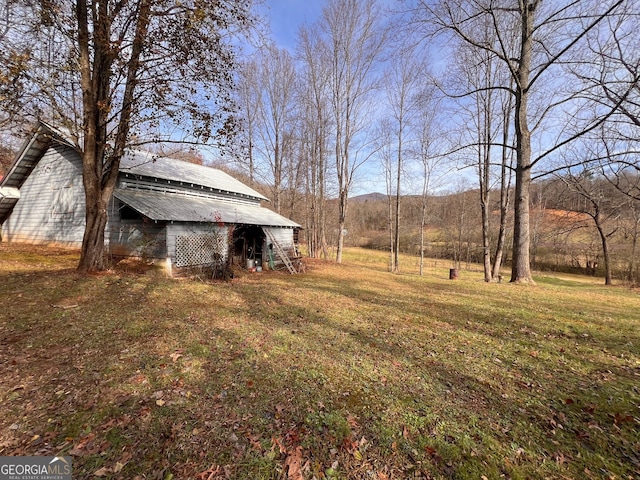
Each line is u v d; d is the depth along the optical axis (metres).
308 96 23.62
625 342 4.81
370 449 2.36
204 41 8.27
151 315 5.59
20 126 8.32
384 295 8.92
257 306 6.85
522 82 10.98
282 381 3.37
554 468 2.21
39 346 4.02
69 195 13.14
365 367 3.80
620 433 2.61
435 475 2.12
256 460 2.21
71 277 7.62
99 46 7.80
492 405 3.03
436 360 4.09
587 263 24.06
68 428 2.47
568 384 3.46
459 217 28.81
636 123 6.25
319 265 19.52
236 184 18.73
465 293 9.40
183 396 3.00
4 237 16.08
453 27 10.56
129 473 2.05
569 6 8.38
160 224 10.52
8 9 6.79
